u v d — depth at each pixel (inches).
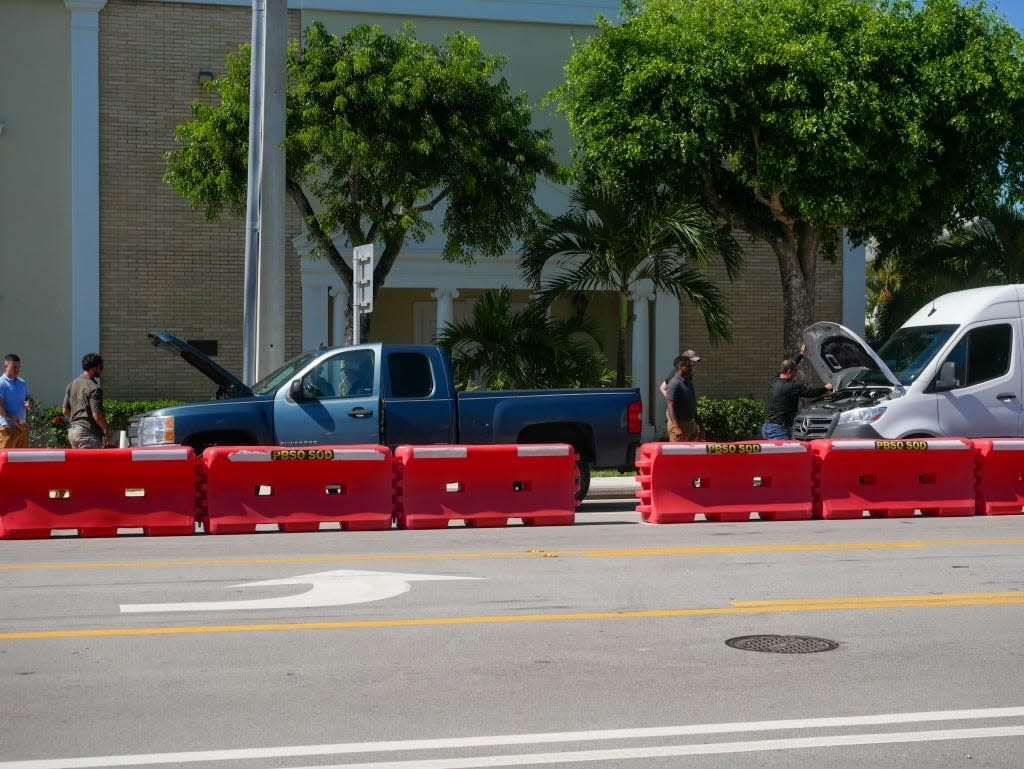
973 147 846.5
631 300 1019.3
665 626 346.6
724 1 851.4
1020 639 333.7
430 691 281.1
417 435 607.5
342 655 313.0
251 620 351.3
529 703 271.9
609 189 879.7
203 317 993.5
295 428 595.2
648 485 581.6
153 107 984.9
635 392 639.1
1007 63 824.3
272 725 255.1
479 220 826.2
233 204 844.6
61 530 524.7
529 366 851.4
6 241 965.8
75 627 341.1
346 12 1016.9
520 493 564.4
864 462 592.7
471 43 832.3
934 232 951.0
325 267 997.8
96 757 234.1
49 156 973.2
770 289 1093.1
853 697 277.4
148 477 525.3
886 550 480.1
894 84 829.2
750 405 1009.5
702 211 866.8
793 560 454.6
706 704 271.6
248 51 842.2
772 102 824.3
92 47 972.6
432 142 784.9
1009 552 476.1
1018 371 665.6
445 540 507.5
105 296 977.5
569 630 341.1
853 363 697.6
